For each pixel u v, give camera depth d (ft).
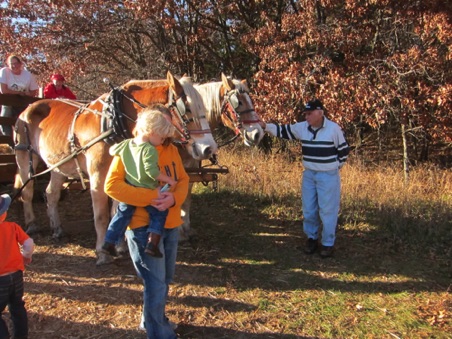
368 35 29.14
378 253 17.34
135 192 9.37
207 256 16.92
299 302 13.53
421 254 17.24
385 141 39.32
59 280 14.83
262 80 30.35
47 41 40.91
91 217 22.30
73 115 16.88
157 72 40.93
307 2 29.43
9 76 21.72
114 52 45.03
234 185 25.94
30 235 19.20
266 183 25.55
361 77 28.02
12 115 20.62
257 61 39.14
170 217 10.02
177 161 10.42
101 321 12.37
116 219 9.71
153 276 9.83
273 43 31.83
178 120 14.05
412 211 20.65
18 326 10.48
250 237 19.13
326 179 16.26
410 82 28.58
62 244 18.17
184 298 13.66
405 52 28.68
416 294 14.01
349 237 19.02
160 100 14.69
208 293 14.01
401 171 30.25
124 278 14.96
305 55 32.19
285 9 37.40
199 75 43.01
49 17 41.09
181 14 37.93
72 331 11.90
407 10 27.84
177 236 10.62
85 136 15.40
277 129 17.22
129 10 38.14
